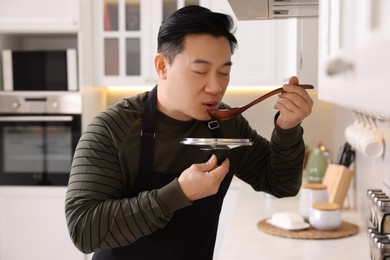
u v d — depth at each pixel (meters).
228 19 1.27
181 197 1.18
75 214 1.25
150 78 3.83
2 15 3.65
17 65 3.62
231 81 3.79
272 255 1.98
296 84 1.33
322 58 0.63
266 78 3.77
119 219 1.20
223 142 1.17
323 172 3.28
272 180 1.52
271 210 2.84
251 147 1.59
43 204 3.66
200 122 1.48
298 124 1.37
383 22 0.34
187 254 1.45
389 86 0.33
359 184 2.74
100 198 1.29
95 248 1.24
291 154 1.42
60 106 3.61
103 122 1.38
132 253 1.43
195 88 1.25
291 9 1.72
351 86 0.42
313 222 2.32
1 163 3.66
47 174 3.65
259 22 3.75
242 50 3.78
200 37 1.23
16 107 3.62
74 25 3.60
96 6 3.82
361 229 2.38
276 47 3.74
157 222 1.21
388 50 0.33
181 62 1.25
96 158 1.33
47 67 3.62
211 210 1.47
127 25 3.83
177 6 3.79
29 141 3.64
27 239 3.68
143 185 1.41
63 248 3.65
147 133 1.40
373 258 1.59
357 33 0.41
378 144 2.16
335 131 3.84
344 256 1.95
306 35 2.16
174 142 1.42
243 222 2.55
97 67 3.85
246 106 1.30
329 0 0.58
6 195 3.67
